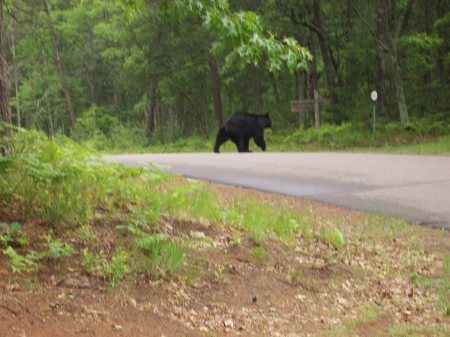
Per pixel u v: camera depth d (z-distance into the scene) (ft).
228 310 17.75
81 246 19.75
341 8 110.22
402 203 36.60
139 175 30.07
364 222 32.01
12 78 158.30
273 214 31.07
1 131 24.89
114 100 200.75
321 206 36.19
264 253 23.36
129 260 19.17
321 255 25.30
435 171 48.42
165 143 138.10
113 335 14.34
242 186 42.63
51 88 167.22
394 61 93.81
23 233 19.71
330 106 105.50
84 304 15.96
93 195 24.90
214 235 24.50
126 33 127.85
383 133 91.09
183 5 20.17
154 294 17.70
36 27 139.33
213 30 20.90
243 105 157.28
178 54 123.75
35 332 13.67
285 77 136.05
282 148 92.07
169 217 25.45
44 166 22.75
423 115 104.53
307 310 18.72
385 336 16.75
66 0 180.55
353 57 111.55
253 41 20.56
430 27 115.03
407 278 23.11
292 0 98.17
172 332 15.26
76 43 179.32
